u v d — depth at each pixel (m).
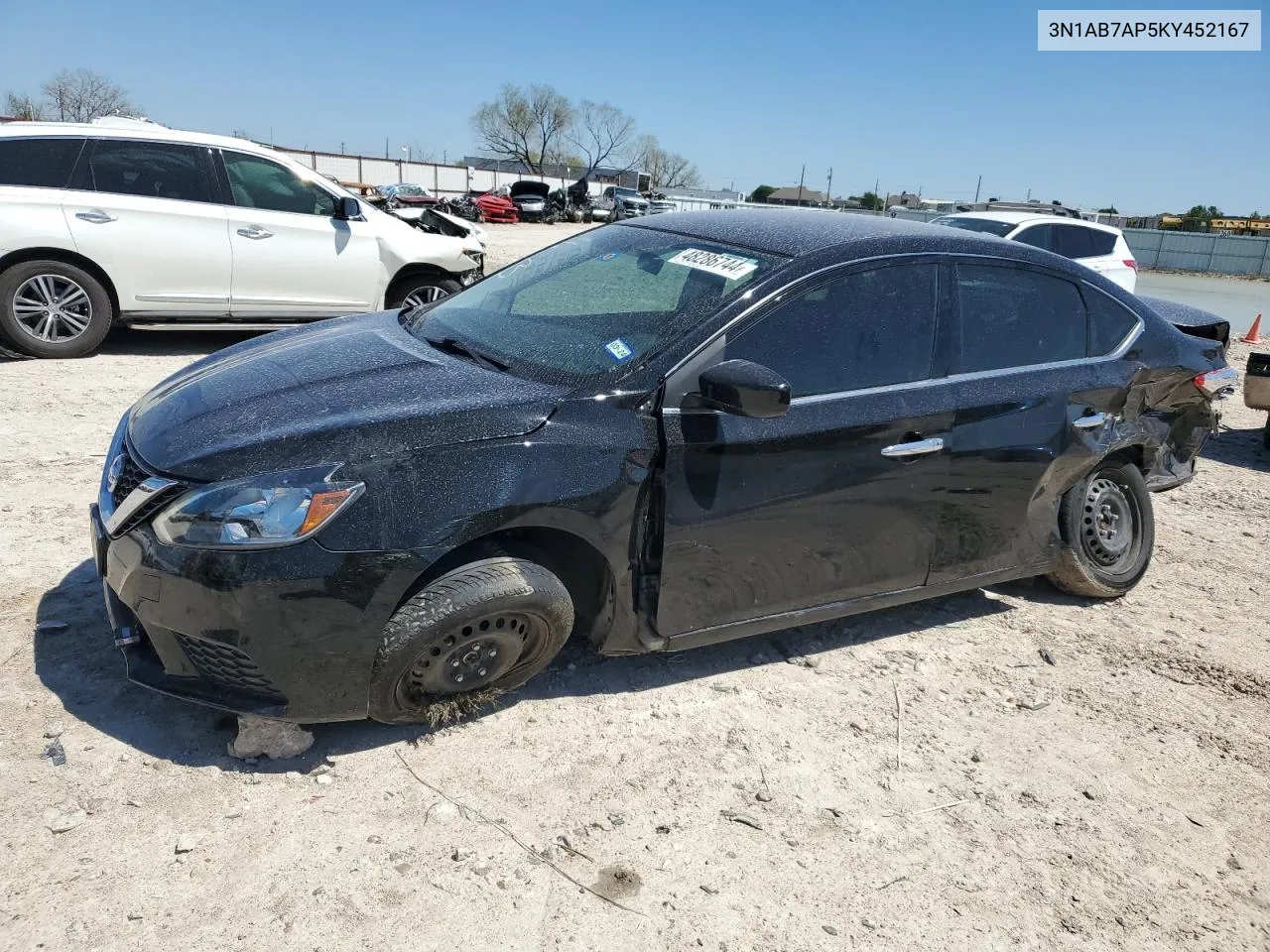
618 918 2.53
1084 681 3.99
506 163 85.75
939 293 3.80
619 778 3.06
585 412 3.08
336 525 2.72
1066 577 4.58
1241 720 3.81
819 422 3.39
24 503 4.71
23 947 2.25
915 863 2.85
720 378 3.02
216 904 2.43
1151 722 3.74
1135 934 2.68
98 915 2.36
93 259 7.66
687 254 3.79
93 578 3.96
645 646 3.35
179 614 2.73
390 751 3.07
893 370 3.64
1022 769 3.37
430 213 10.45
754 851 2.82
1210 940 2.69
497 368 3.37
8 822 2.61
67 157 7.54
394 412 2.95
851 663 3.96
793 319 3.43
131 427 3.21
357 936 2.38
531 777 3.02
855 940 2.55
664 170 93.56
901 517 3.70
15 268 7.43
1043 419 4.00
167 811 2.71
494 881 2.60
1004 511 4.02
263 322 8.62
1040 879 2.85
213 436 2.89
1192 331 5.58
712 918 2.56
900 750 3.39
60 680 3.24
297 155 58.59
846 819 3.00
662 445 3.13
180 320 8.23
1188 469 5.27
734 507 3.29
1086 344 4.30
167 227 7.88
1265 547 5.73
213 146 8.11
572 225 48.66
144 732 3.03
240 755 2.94
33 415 6.19
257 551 2.67
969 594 4.76
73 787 2.76
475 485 2.88
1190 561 5.43
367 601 2.78
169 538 2.73
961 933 2.62
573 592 3.39
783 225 3.93
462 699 3.15
